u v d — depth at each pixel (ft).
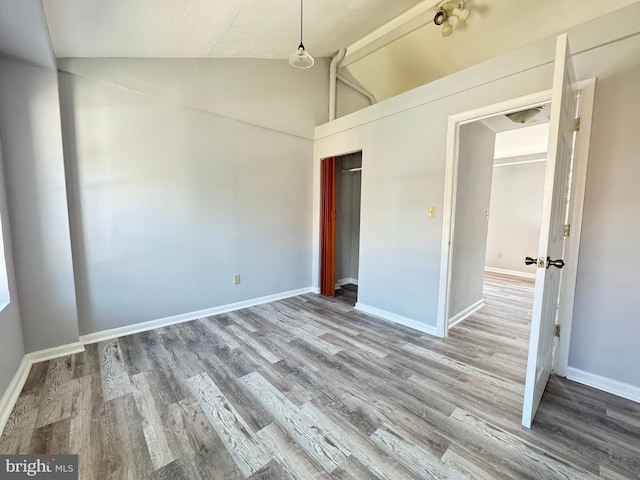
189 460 4.61
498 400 6.15
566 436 5.16
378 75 12.97
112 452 4.74
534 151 17.49
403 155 9.91
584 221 6.63
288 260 13.23
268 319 10.62
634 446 4.94
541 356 5.65
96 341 8.66
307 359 7.77
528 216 18.98
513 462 4.61
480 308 12.24
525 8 8.23
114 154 8.64
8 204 6.84
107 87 8.41
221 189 10.86
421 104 9.29
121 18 6.41
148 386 6.50
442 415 5.67
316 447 4.88
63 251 7.66
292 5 7.88
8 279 6.46
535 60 6.93
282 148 12.48
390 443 4.97
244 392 6.32
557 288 6.77
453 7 8.82
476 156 10.80
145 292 9.48
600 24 6.15
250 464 4.55
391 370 7.28
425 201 9.39
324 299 13.15
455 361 7.75
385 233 10.66
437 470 4.46
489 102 7.74
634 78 5.90
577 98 6.52
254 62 11.30
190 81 9.84
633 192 6.05
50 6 5.37
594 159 6.44
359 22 10.38
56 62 7.46
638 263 6.07
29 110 7.02
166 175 9.60
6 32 5.59
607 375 6.51
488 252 20.93
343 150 12.16
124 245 8.99
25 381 6.62
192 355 7.91
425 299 9.59
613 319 6.39
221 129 10.70
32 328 7.38
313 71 13.16
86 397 6.10
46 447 4.82
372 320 10.64
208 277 10.82
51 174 7.39
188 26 7.54
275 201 12.47
